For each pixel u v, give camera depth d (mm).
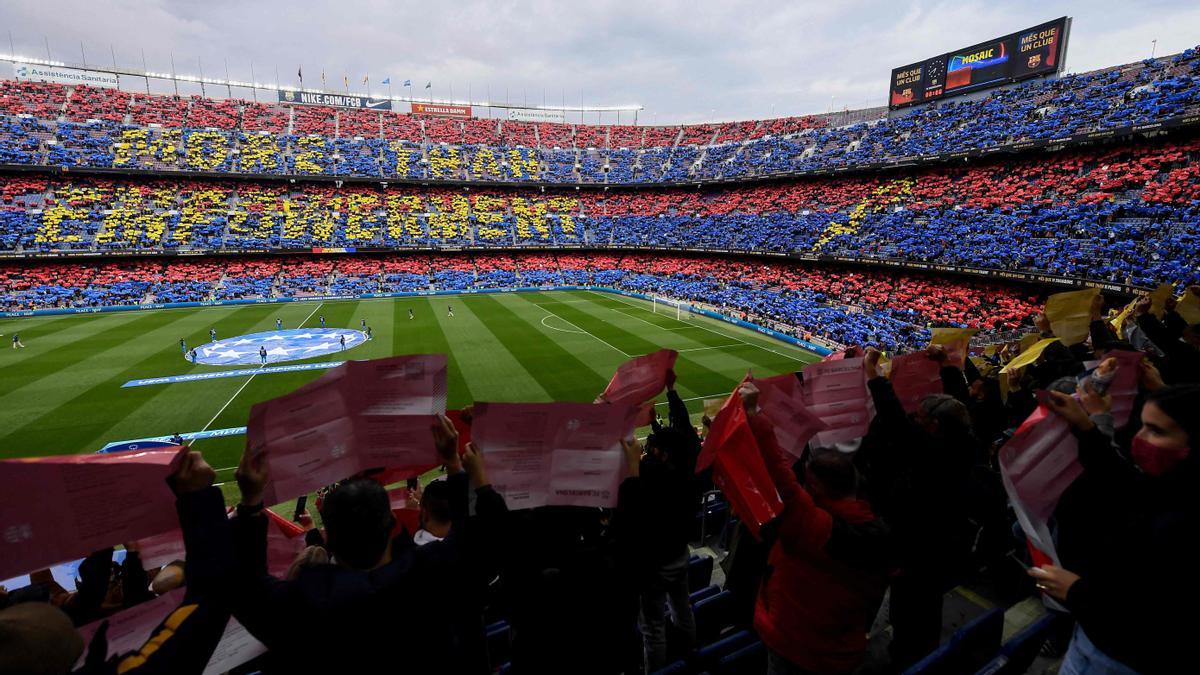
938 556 4426
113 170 59969
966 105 55594
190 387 27391
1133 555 2490
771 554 3965
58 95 69625
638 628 5719
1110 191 37688
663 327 43000
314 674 2502
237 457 19719
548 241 73688
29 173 59156
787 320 40531
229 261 61344
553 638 3670
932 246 43812
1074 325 6746
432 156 79000
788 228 59750
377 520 2643
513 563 3709
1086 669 2736
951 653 4359
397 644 2533
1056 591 2783
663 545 4285
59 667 1853
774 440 3492
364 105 91938
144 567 3973
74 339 37875
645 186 81062
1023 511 2900
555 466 3592
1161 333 5984
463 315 48281
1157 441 2584
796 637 3605
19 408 24250
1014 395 7020
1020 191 43281
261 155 69938
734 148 80500
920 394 6320
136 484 2500
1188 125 33312
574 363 31969
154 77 80250
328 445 3105
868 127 64250
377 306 53344
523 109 99938
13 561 2365
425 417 3164
